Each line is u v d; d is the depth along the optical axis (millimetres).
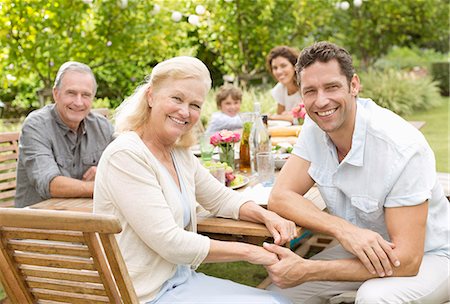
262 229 2197
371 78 10672
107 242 1653
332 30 10641
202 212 2479
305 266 2088
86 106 3055
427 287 2119
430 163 2129
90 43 6789
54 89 3045
